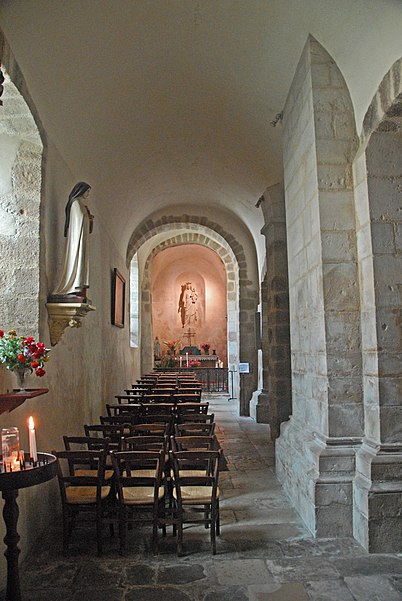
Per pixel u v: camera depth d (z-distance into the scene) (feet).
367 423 14.15
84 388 21.33
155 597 10.69
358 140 15.14
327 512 13.85
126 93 19.94
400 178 14.17
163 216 39.09
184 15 16.28
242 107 21.76
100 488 12.86
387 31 12.48
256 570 11.90
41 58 14.39
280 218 27.12
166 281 76.54
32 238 15.15
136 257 47.55
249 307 39.19
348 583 11.21
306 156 16.29
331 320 14.60
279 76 18.53
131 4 15.10
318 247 15.01
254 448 26.32
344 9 13.62
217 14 16.25
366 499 12.92
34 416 14.07
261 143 24.21
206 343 75.41
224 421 35.83
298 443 16.66
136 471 15.26
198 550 13.07
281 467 19.40
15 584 9.41
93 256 23.81
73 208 16.42
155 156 27.78
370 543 12.80
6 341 11.39
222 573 11.77
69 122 17.90
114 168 25.58
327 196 14.96
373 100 13.84
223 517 15.60
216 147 26.96
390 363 13.56
